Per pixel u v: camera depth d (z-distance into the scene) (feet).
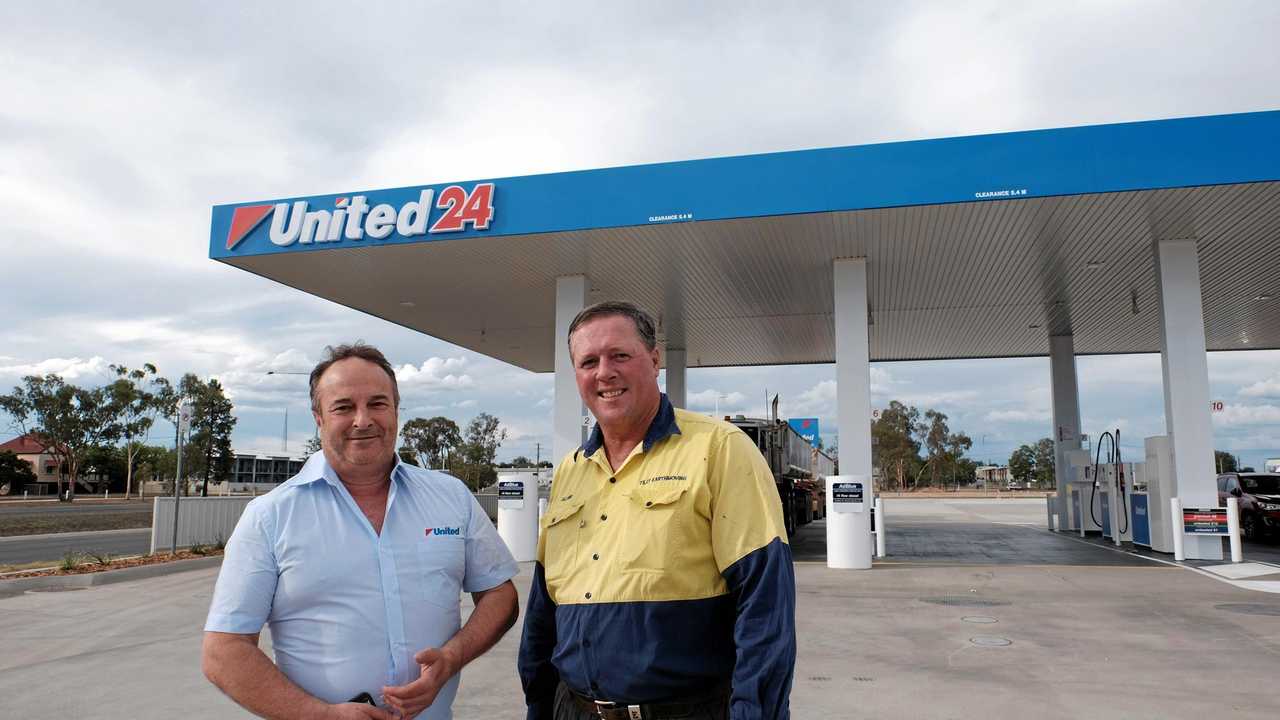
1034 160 34.22
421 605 7.21
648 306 56.24
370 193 40.34
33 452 259.80
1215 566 37.52
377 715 6.55
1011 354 75.61
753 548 6.63
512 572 8.34
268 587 6.89
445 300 53.88
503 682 18.38
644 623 6.67
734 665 6.86
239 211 42.09
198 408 170.40
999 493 209.15
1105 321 60.23
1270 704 16.24
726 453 7.01
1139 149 33.30
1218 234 39.60
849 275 43.98
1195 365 39.68
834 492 38.88
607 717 6.81
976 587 31.83
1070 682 17.92
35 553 50.62
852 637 22.65
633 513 6.98
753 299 54.19
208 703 16.83
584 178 38.68
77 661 20.44
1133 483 48.39
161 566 37.91
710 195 37.35
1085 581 33.27
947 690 17.34
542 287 50.42
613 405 7.23
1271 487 56.95
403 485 7.61
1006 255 43.47
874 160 35.83
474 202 39.27
